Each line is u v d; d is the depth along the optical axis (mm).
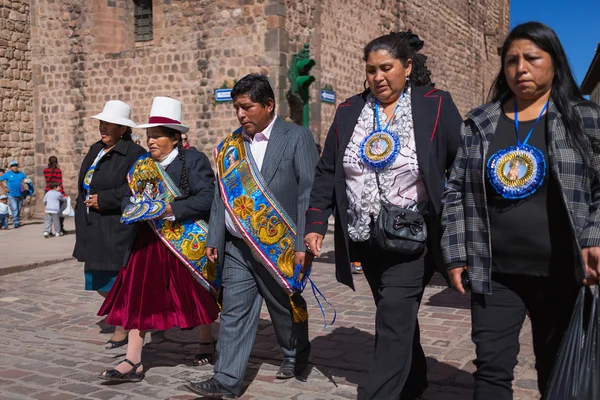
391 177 2943
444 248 2580
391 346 2887
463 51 22609
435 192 2883
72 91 14312
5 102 14664
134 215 3734
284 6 12000
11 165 13680
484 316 2484
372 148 2975
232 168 3574
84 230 4734
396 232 2855
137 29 13852
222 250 3621
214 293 3947
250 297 3613
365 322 5250
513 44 2396
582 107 2322
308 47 12336
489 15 25578
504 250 2414
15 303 6320
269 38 11914
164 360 4340
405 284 2928
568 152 2285
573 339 2242
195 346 4703
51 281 7480
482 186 2445
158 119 3967
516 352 2457
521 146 2383
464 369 3947
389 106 3061
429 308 5559
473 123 2543
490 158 2445
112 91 13789
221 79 12461
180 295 3859
